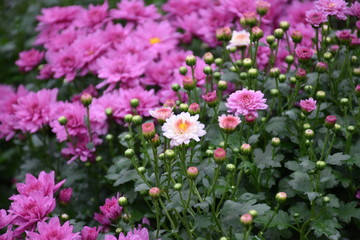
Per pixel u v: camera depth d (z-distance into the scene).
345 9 2.42
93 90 3.19
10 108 3.17
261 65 2.92
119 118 2.83
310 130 2.14
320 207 2.16
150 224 2.47
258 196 2.07
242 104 2.02
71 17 3.71
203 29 3.40
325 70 2.46
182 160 1.97
